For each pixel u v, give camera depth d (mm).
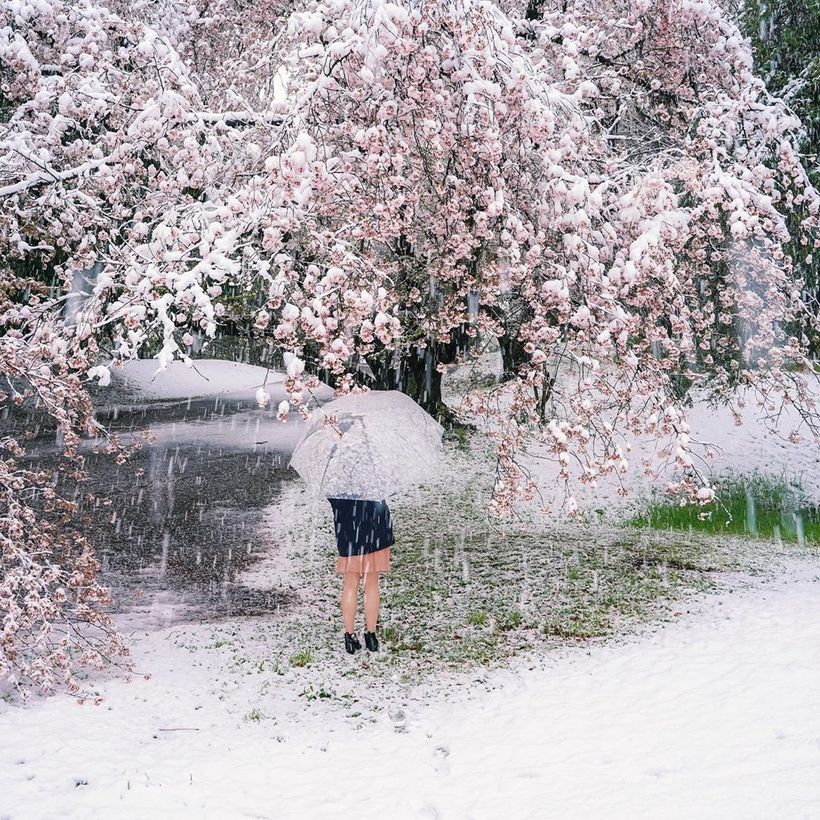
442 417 16109
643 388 6668
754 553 10078
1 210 7770
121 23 7848
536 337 6547
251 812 3879
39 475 6789
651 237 5898
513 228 6492
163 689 5801
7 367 6078
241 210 5730
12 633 5164
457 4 5859
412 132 6438
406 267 8352
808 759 3879
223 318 8820
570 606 7844
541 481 14445
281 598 8836
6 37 7812
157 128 6617
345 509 6352
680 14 8094
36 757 4445
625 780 3973
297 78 6273
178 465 16938
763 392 8391
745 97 7352
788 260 7688
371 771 4387
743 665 5391
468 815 3805
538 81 6383
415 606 8195
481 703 5449
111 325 6684
